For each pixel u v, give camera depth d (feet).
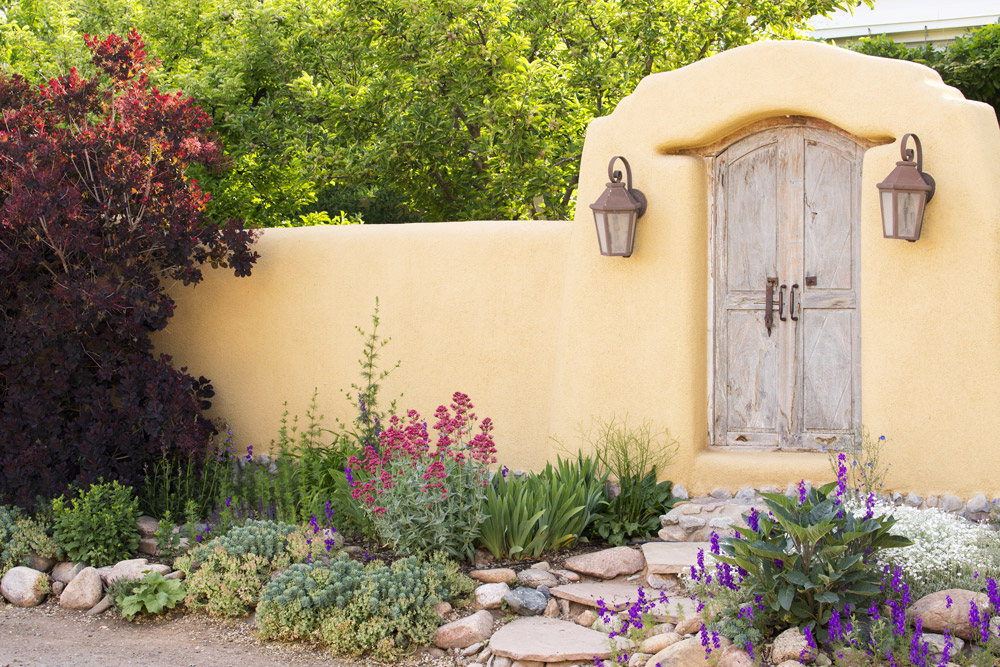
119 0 43.80
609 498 22.85
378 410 26.84
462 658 17.43
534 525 20.84
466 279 26.18
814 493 16.87
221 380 28.43
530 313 25.55
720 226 23.67
